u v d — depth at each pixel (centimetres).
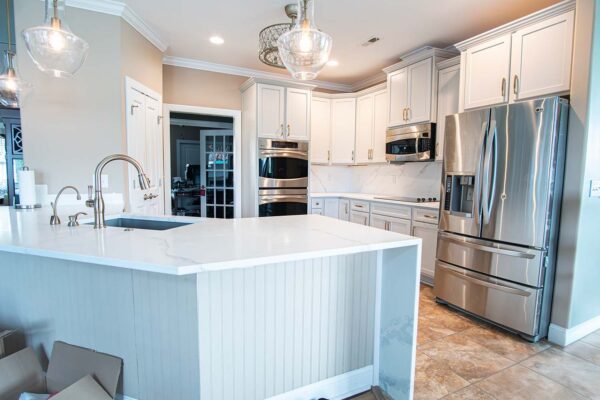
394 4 264
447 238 278
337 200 462
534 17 232
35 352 164
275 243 137
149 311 142
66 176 267
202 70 415
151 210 337
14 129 377
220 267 108
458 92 318
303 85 419
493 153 239
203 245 132
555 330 226
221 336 140
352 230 171
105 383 145
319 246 132
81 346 155
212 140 507
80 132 268
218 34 326
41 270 158
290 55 174
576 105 213
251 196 420
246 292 144
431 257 326
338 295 168
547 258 221
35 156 261
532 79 237
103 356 150
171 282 137
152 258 112
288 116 415
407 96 370
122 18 274
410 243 148
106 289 148
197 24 304
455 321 258
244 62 411
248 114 421
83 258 117
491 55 263
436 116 343
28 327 163
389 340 173
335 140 474
